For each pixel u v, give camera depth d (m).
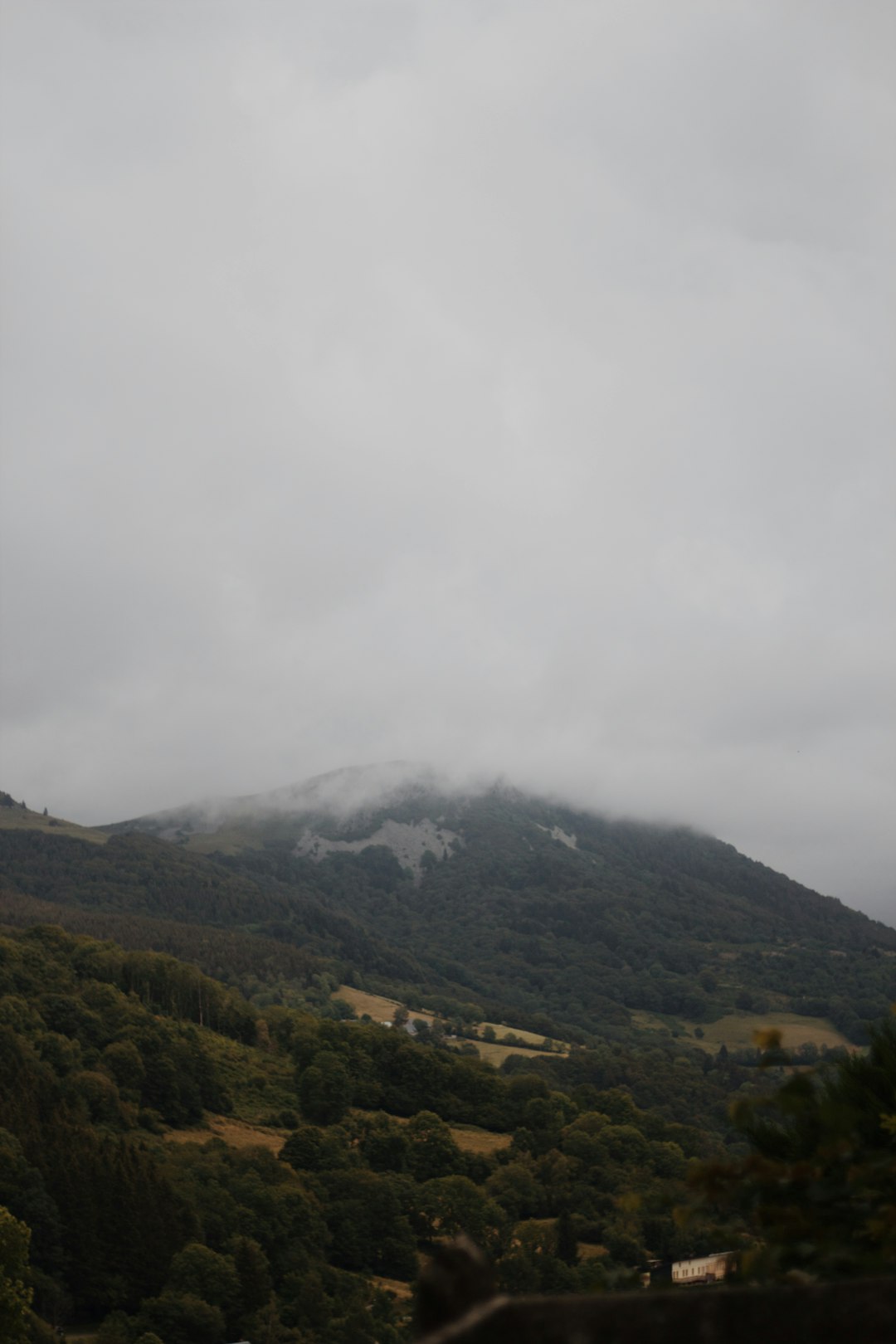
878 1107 4.78
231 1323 65.50
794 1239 3.95
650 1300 2.11
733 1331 2.12
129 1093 102.88
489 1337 1.99
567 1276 65.50
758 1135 5.03
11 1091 87.81
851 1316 2.17
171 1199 73.00
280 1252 74.62
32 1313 58.50
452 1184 84.44
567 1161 93.06
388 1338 66.00
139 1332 61.84
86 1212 69.31
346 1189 85.38
